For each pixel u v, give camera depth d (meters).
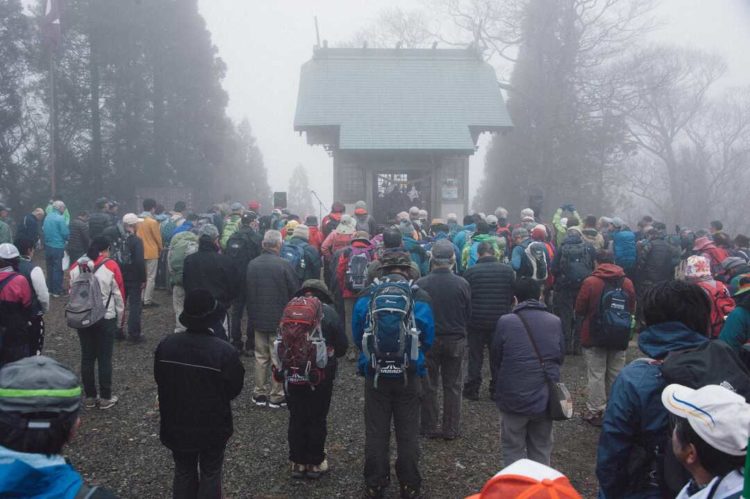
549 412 4.61
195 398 3.92
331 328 5.20
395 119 21.94
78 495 1.84
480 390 8.06
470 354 7.52
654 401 2.70
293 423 5.24
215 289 7.36
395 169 21.98
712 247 10.46
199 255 7.44
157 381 4.02
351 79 23.64
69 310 6.46
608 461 2.79
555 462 5.78
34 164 34.91
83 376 6.86
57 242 13.40
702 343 2.74
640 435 2.74
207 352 3.96
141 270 9.68
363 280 8.36
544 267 8.91
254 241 9.27
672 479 2.55
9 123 32.84
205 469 4.03
